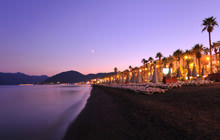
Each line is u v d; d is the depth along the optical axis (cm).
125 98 1551
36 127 998
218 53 4369
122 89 3016
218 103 805
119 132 623
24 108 1969
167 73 2469
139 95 1680
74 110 1580
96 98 2573
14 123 1138
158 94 1532
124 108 1100
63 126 928
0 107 2114
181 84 1959
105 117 951
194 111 725
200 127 511
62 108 1841
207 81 1944
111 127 712
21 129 958
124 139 541
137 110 933
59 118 1212
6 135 838
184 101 1005
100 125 782
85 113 1246
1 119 1300
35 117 1360
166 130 541
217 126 504
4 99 3400
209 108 744
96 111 1245
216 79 2289
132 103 1187
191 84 1894
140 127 630
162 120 648
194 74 2778
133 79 3119
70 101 2652
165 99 1202
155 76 2284
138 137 536
